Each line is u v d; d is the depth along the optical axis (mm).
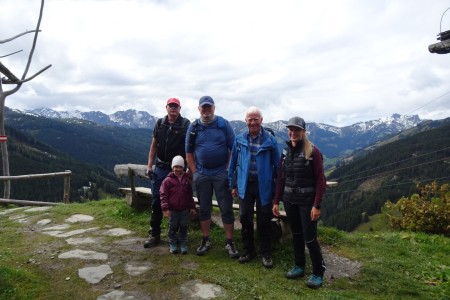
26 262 4906
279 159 4930
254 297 3973
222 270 4727
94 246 5676
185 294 4031
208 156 5141
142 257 5184
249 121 4848
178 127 5582
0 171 91625
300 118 4395
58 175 11492
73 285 4211
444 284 4633
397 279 4840
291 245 5805
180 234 5473
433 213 9461
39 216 8070
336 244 6352
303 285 4445
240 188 4934
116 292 4051
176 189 5355
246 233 5129
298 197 4445
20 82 11969
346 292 4297
